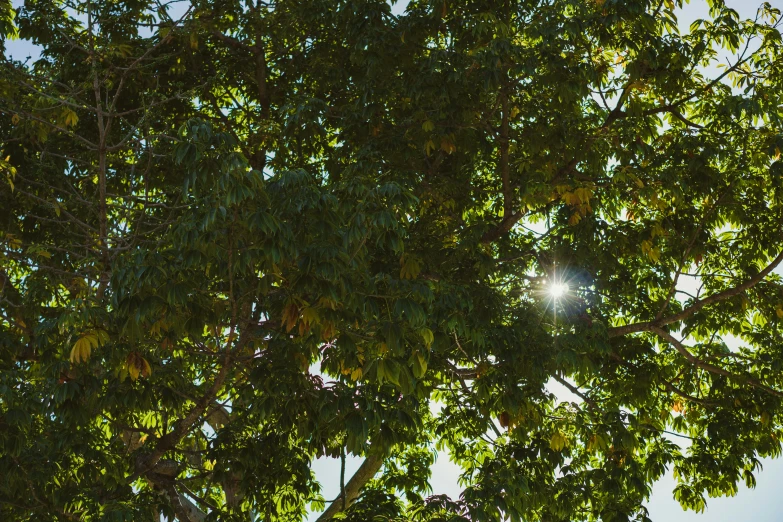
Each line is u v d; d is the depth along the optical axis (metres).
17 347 8.15
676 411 12.23
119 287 6.38
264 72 11.04
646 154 10.42
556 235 10.70
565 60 9.26
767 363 11.03
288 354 7.94
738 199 10.97
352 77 10.73
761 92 10.53
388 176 9.36
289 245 6.18
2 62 8.20
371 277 7.16
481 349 9.11
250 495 8.42
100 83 8.31
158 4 9.67
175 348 7.87
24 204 9.52
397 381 6.96
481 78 9.16
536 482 9.75
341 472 9.16
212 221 5.89
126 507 7.45
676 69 10.12
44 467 7.64
